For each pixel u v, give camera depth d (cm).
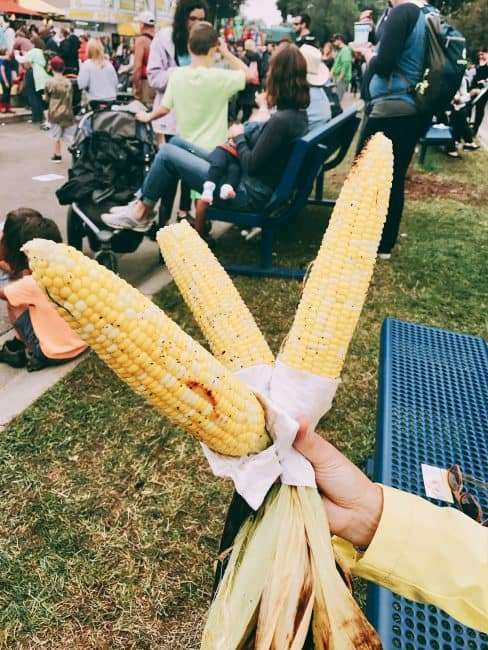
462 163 916
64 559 216
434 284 444
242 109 1024
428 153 988
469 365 221
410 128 434
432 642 118
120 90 1384
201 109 480
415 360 221
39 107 1330
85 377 322
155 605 201
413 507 97
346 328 96
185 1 525
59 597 203
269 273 452
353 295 96
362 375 331
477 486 160
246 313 116
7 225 339
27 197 671
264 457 93
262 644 94
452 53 411
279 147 402
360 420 295
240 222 437
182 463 262
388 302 414
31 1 2366
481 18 3816
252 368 105
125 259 494
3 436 276
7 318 405
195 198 514
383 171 99
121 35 2177
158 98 585
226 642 97
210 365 86
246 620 98
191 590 206
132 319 77
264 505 100
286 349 98
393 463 167
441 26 411
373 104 438
